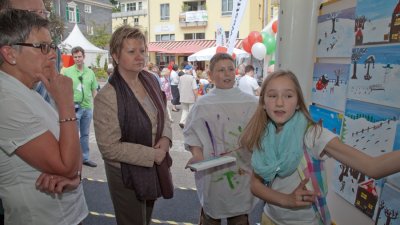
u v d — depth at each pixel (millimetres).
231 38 8969
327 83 2453
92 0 30828
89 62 24547
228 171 2340
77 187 1474
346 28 2197
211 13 25688
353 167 1283
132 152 1931
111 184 2090
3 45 1266
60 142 1305
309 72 2648
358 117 2057
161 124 2158
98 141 1964
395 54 1723
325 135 1390
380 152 1854
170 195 2189
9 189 1318
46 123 1328
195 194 3912
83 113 4746
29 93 1315
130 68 1987
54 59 1391
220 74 2398
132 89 2045
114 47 2004
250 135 1581
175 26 27391
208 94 2482
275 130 1509
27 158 1258
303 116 1473
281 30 2611
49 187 1292
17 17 1291
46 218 1368
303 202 1353
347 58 2209
